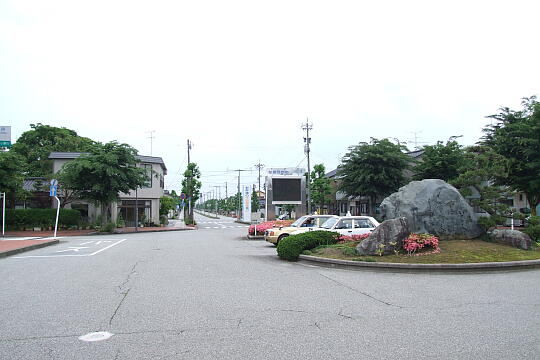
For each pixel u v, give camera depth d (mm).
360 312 6691
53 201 38688
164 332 5547
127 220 43688
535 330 5707
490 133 25828
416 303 7375
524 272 11078
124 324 5926
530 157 22656
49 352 4789
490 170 14945
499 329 5758
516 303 7402
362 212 49031
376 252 12422
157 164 45625
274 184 34281
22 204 38719
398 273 10906
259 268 11711
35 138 46719
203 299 7559
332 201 57719
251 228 25922
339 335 5441
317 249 13734
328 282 9508
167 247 18672
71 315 6430
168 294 7984
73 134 50250
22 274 10516
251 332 5551
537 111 22391
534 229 14898
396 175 32562
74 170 31062
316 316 6410
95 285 8938
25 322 6039
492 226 14148
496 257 12016
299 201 34312
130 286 8812
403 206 14500
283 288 8695
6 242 19703
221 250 17359
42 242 19594
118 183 32875
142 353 4746
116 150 33062
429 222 14188
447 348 4953
